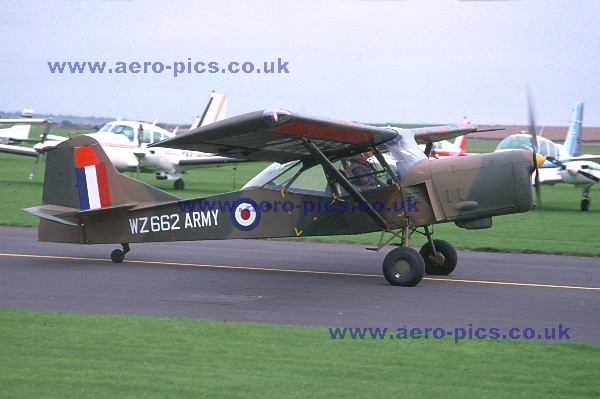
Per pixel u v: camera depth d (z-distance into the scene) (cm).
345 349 1287
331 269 2230
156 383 1096
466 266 2305
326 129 1733
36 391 1061
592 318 1570
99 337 1352
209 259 2414
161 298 1756
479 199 1947
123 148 5453
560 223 3700
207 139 1652
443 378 1133
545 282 2017
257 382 1104
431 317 1563
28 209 2228
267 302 1716
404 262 1930
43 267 2212
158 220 2198
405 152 2020
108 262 2322
